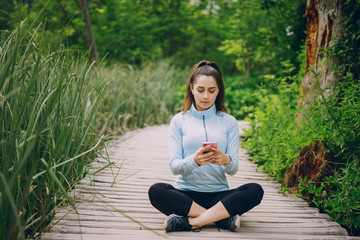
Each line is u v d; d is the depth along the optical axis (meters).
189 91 2.28
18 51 2.16
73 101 2.46
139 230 2.05
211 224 2.18
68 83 2.39
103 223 2.11
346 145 2.76
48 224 2.02
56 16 7.57
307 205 2.66
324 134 2.89
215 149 1.96
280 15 7.02
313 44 3.63
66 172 2.27
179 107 7.72
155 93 7.41
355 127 2.66
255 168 3.82
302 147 2.99
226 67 11.88
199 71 2.13
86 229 2.00
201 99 2.12
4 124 1.80
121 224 2.11
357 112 2.70
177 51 12.29
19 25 1.90
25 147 1.79
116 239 1.89
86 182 2.87
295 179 2.98
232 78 9.20
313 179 2.75
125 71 7.41
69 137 2.30
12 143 1.63
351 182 2.54
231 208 2.02
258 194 2.07
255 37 8.10
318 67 3.53
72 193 2.50
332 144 2.90
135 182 3.06
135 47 10.87
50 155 1.90
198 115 2.24
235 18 8.35
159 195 2.06
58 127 2.25
